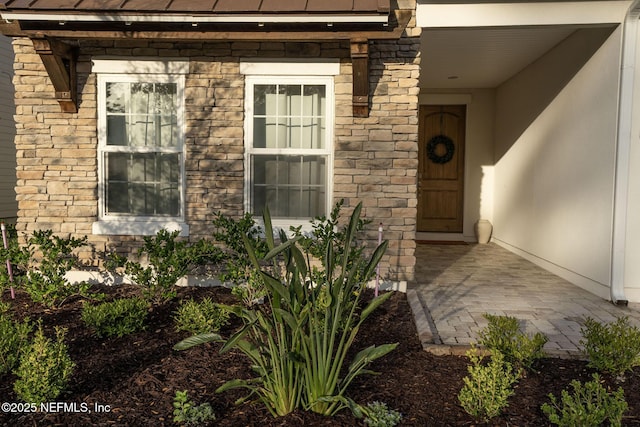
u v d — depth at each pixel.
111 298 5.46
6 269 5.85
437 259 8.66
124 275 6.19
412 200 6.03
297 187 6.25
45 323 4.62
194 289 5.89
